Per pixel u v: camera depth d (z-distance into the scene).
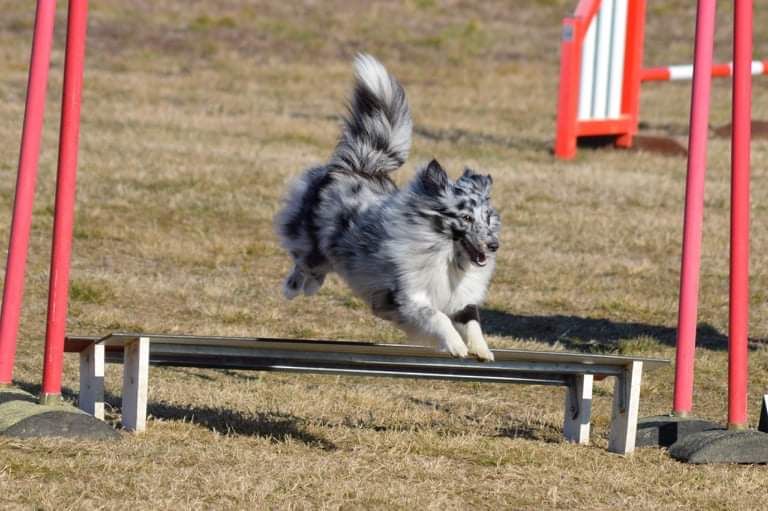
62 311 9.27
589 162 25.00
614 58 26.17
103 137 24.27
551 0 45.78
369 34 40.72
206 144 24.47
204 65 35.38
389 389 12.13
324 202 9.90
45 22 9.45
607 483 8.77
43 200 19.27
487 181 9.04
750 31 9.71
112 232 18.06
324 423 10.34
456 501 8.05
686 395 10.36
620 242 19.12
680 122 30.64
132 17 39.59
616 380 9.95
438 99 32.56
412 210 9.02
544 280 17.02
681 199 21.94
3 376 9.64
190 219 19.28
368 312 15.40
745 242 9.80
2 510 7.12
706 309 15.92
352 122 10.28
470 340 9.23
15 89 29.02
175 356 9.52
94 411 9.60
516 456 9.40
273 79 34.28
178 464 8.41
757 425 11.10
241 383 11.92
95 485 7.72
